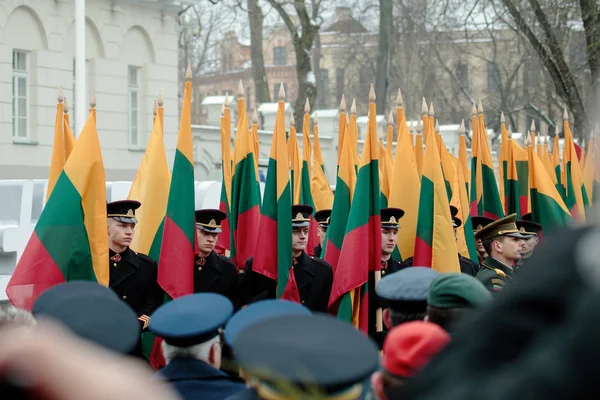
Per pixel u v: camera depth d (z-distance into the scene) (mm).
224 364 5070
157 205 8492
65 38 22125
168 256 7922
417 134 10633
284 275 8531
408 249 9297
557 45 21469
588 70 23109
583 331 1500
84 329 3359
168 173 8578
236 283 8867
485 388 1571
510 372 1574
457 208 10516
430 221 8836
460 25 29562
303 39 28547
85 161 7227
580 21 23828
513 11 21781
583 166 13594
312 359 2496
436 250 8789
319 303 8898
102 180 7312
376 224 8406
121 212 7973
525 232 8945
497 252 8492
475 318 1714
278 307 3865
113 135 23094
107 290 3895
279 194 8625
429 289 3762
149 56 24062
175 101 24703
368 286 8516
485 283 8172
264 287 8781
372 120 8398
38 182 11961
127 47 23500
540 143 13617
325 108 54625
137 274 8062
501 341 1638
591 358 1480
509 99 36000
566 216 10453
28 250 7039
